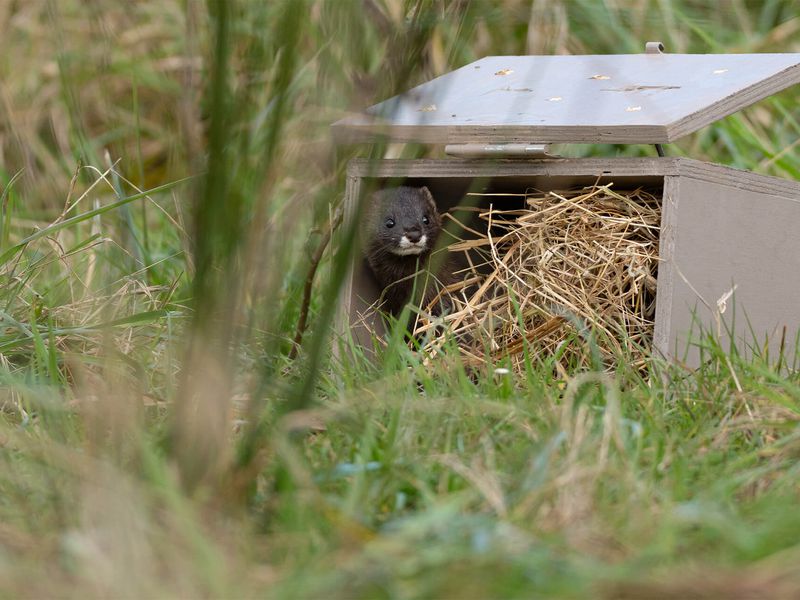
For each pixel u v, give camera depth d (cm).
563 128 756
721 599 356
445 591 359
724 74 820
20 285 786
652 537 421
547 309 824
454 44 489
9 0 1251
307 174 510
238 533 429
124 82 1211
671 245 734
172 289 809
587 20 1286
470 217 979
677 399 646
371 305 893
